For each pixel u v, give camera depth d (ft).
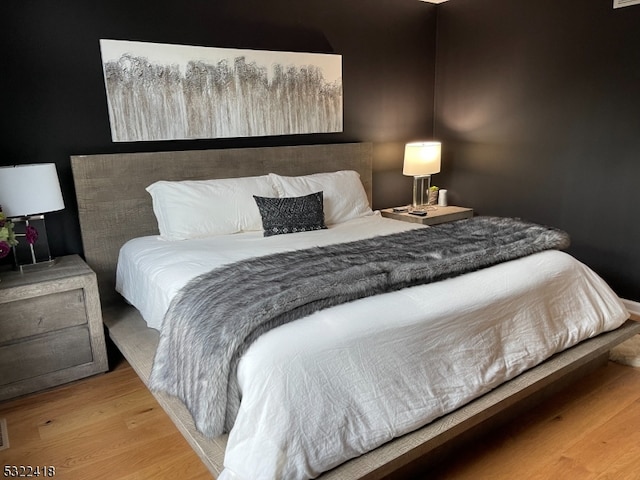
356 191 11.60
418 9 13.79
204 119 10.39
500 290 6.51
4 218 7.57
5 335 7.37
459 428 5.50
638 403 7.32
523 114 12.41
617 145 10.57
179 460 6.25
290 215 9.66
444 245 7.82
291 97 11.64
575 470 5.92
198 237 9.20
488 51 13.00
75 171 8.91
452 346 5.85
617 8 10.14
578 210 11.57
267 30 11.03
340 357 5.00
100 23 8.96
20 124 8.52
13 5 8.14
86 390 7.99
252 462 4.39
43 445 6.57
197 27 10.03
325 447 4.66
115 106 9.32
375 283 5.89
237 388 4.92
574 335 7.20
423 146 13.15
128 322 8.75
